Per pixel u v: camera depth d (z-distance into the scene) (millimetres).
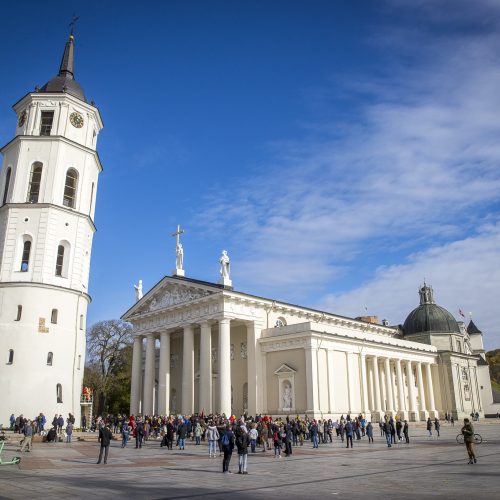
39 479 18609
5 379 43094
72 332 47344
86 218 50375
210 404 52656
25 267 47094
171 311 59375
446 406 72750
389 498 13625
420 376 70312
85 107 52344
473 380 78625
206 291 55000
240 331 59875
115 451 33656
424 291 90688
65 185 49719
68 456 28906
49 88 52250
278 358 53688
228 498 14211
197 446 38688
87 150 51531
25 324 44594
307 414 49219
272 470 22078
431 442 38562
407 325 88188
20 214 47594
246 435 21359
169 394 60969
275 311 57938
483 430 54688
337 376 53844
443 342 84438
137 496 14633
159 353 63750
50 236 47406
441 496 13742
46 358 44875
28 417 42688
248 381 53969
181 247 63000
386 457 27266
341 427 41250
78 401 47031
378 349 61594
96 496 14562
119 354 83875
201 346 54781
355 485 16562
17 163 48875
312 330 51156
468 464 22516
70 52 55688
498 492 14359
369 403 60031
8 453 30062
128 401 82500
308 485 16859
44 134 50375
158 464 25125
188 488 16406
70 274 48312
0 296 45281
